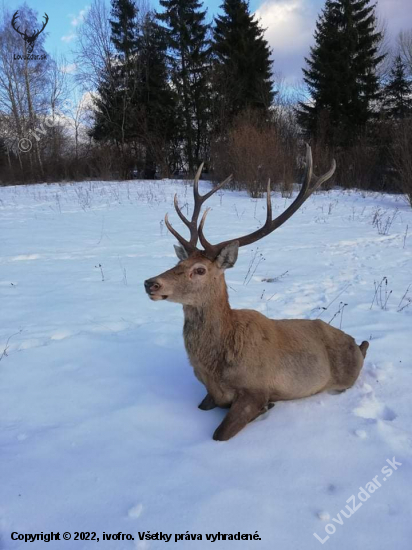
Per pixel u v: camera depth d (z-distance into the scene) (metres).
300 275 8.48
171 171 34.97
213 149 25.58
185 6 35.78
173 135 35.69
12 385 4.44
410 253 10.20
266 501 2.88
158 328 5.86
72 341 5.39
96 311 6.50
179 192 21.70
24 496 2.94
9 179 30.69
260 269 8.91
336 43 34.78
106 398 4.21
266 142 22.72
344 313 6.48
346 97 33.53
